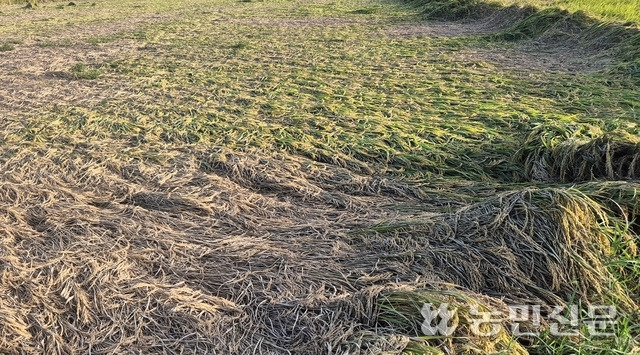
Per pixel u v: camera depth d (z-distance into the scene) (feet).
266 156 13.83
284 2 55.57
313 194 11.80
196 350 7.50
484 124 15.38
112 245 9.66
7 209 11.01
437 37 29.81
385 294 7.86
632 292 8.54
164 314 8.05
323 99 18.89
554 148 11.97
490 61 23.38
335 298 8.07
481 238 9.13
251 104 18.57
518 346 7.36
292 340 7.63
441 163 13.17
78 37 35.22
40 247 9.77
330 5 49.55
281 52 27.86
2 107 19.58
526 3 31.83
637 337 7.72
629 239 8.95
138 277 8.86
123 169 13.21
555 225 8.84
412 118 16.29
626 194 9.52
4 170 13.30
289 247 9.69
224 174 13.08
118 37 34.50
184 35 35.12
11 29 40.32
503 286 8.48
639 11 27.07
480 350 7.01
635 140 11.16
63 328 7.93
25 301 8.39
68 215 10.78
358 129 15.57
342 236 9.95
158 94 20.57
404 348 6.90
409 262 8.97
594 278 8.35
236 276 8.89
